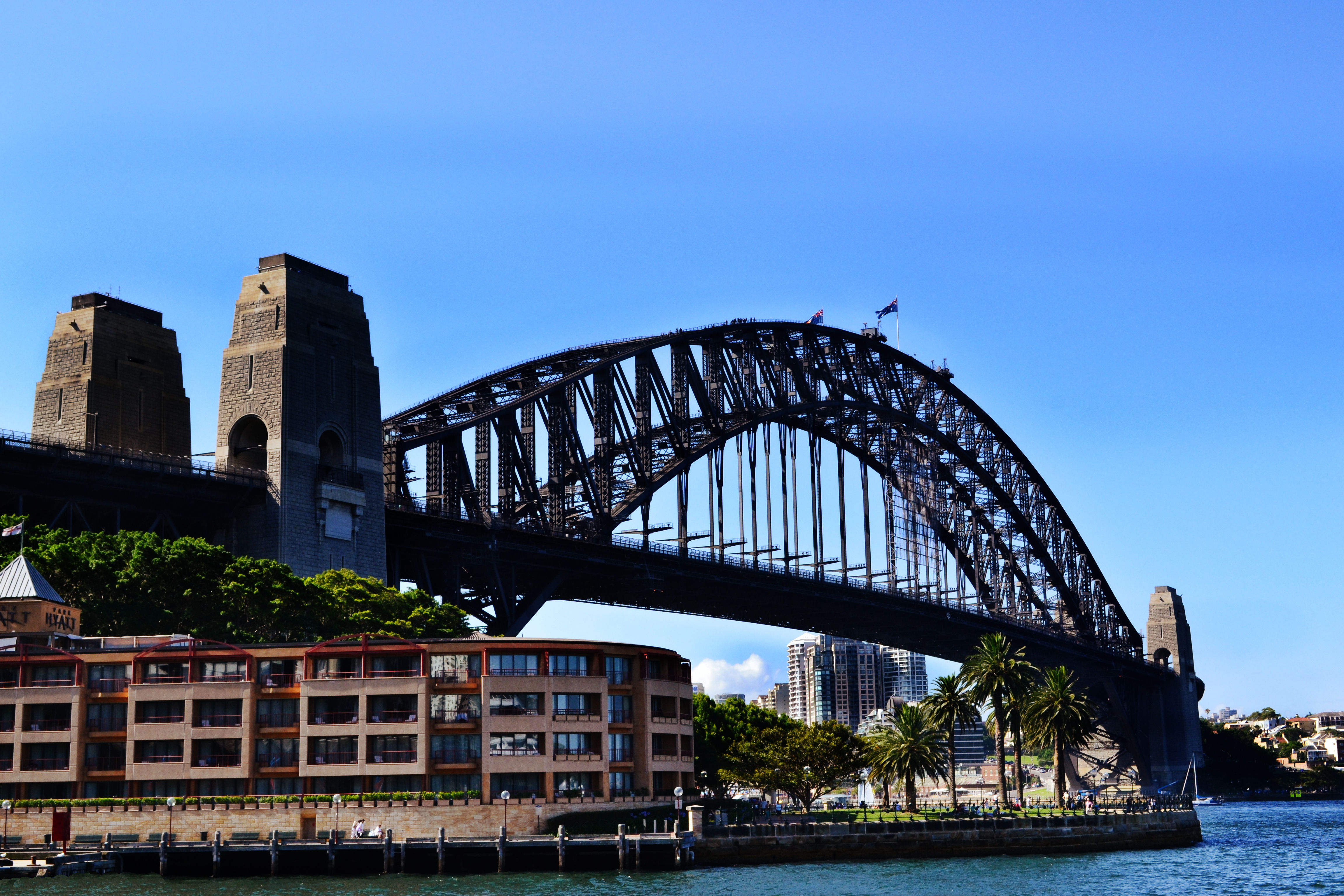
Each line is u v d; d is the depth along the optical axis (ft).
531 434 609.42
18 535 427.74
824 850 413.59
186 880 355.77
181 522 497.05
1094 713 529.45
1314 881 393.70
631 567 631.56
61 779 396.37
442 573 591.37
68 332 538.47
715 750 570.46
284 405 498.28
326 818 386.52
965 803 615.98
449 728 398.21
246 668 404.16
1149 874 402.72
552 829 394.11
